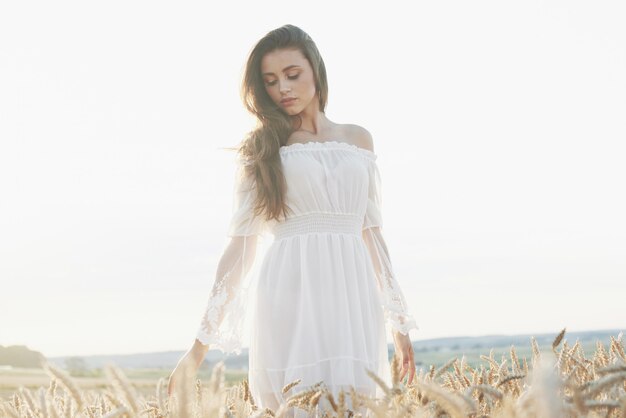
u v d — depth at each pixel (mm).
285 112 3457
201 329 3088
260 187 3277
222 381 1631
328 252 3227
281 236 3344
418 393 2145
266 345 3182
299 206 3281
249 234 3344
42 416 1767
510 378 2057
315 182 3252
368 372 1897
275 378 3135
